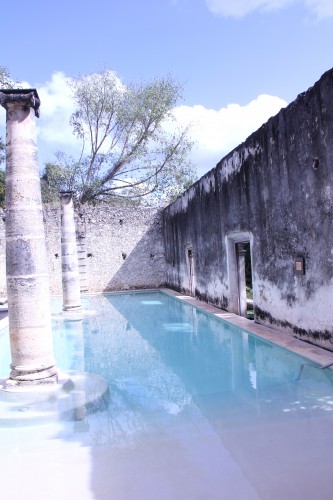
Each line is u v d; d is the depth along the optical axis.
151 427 3.54
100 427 3.60
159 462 2.84
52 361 4.76
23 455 3.05
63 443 3.26
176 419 3.73
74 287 10.62
